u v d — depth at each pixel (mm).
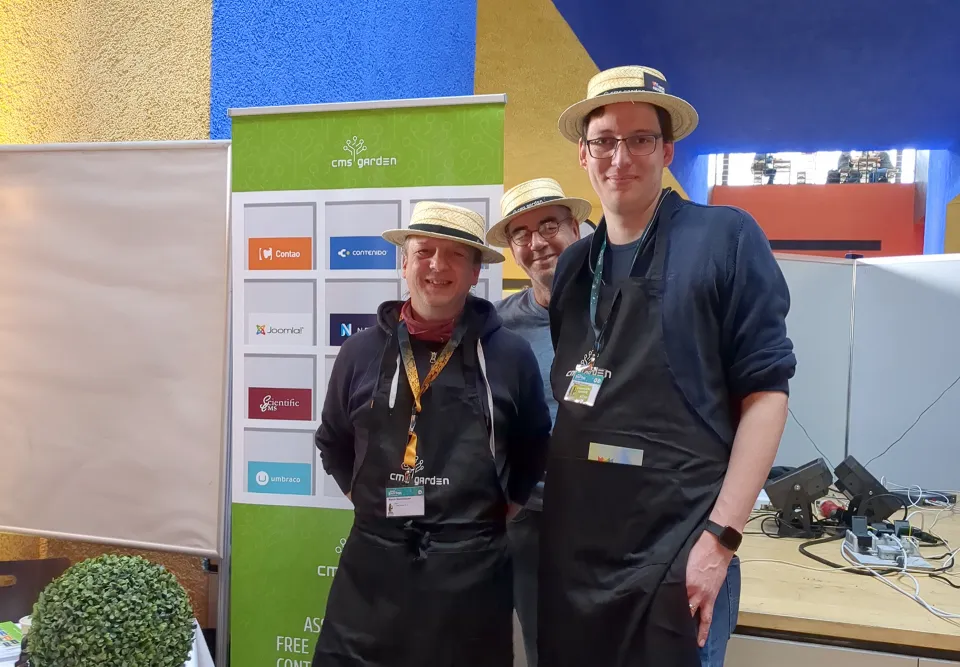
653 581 1081
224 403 1750
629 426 1134
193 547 1780
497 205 1646
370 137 1695
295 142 1724
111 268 1804
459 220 1348
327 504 1742
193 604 1991
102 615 1134
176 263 1776
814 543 1830
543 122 3848
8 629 1533
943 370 2359
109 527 1823
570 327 1265
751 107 5070
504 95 1630
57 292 1831
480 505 1326
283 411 1757
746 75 4418
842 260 2465
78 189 1812
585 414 1177
